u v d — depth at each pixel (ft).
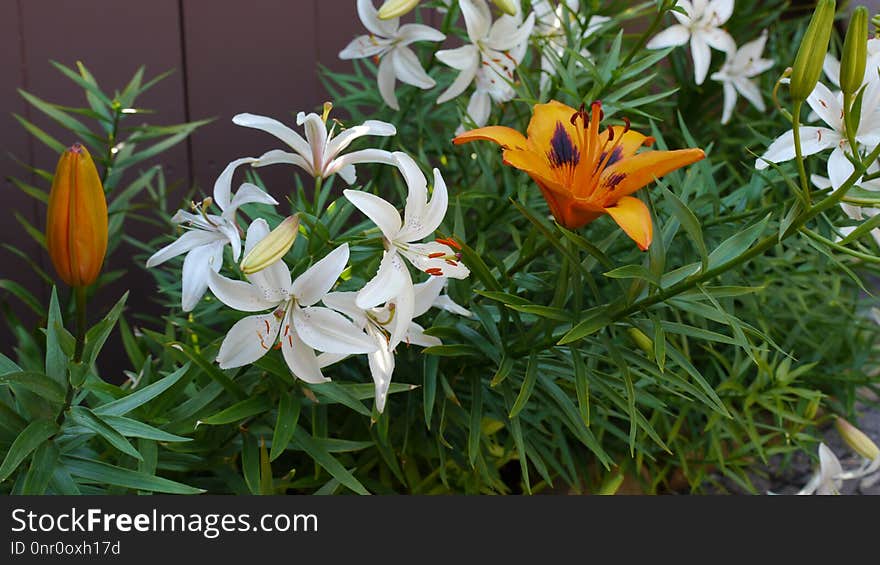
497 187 3.77
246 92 4.43
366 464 3.33
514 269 2.98
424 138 3.97
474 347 2.91
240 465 3.29
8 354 4.29
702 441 3.79
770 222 3.36
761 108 4.36
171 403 2.70
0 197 4.21
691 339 4.05
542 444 3.55
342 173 2.85
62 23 4.13
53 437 2.47
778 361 4.20
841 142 2.64
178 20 4.27
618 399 2.80
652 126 3.29
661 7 3.12
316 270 2.43
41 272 3.54
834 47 4.78
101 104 3.62
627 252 3.52
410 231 2.49
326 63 4.52
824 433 4.22
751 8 4.71
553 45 3.85
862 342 4.24
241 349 2.46
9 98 4.13
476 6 3.41
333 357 2.54
